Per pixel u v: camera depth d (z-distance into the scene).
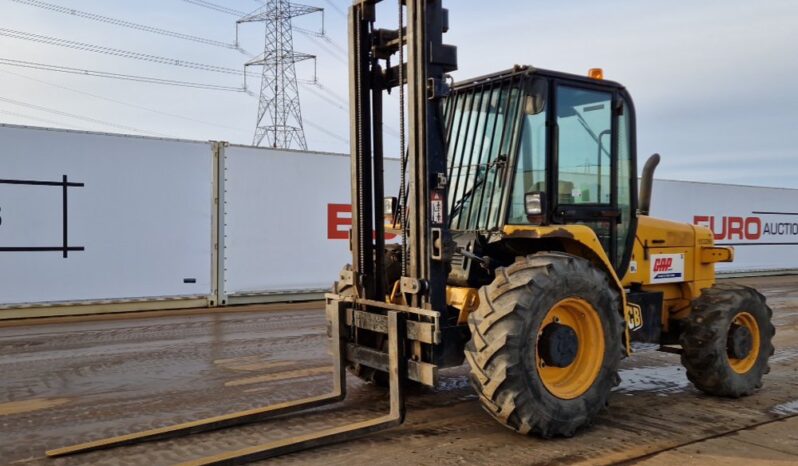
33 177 9.66
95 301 10.15
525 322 4.18
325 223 12.38
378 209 5.20
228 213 11.31
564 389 4.48
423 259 4.51
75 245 9.98
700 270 6.18
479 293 4.42
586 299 4.50
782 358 7.55
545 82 4.73
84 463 3.95
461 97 5.32
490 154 4.95
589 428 4.74
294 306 11.48
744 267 19.41
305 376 6.19
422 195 4.52
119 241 10.33
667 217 17.33
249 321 9.71
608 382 4.63
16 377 6.13
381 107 5.22
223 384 5.89
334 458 4.05
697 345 5.56
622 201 5.42
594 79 5.13
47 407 5.16
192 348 7.57
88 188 10.07
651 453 4.23
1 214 9.45
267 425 4.69
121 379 6.06
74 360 6.88
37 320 9.55
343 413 4.98
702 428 4.79
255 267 11.61
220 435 4.46
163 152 10.66
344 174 12.62
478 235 4.91
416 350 4.50
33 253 9.68
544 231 4.50
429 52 4.49
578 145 5.07
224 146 11.24
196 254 11.02
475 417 4.95
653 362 7.19
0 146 9.41
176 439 4.38
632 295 5.48
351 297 5.11
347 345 5.12
